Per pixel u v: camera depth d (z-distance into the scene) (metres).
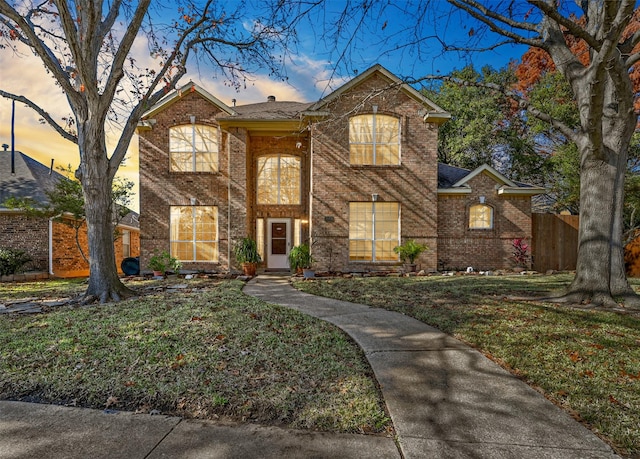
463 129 22.25
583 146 7.39
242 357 4.15
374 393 3.35
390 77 13.38
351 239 13.52
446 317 6.06
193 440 2.62
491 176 14.07
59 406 3.15
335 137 13.38
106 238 7.95
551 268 14.25
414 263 13.05
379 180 13.41
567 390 3.40
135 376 3.63
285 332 5.14
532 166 22.89
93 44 7.62
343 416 2.94
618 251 7.15
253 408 3.09
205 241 14.05
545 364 4.00
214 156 14.12
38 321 5.69
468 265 13.87
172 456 2.43
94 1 6.94
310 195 13.72
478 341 4.81
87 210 7.86
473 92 22.30
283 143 14.86
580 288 7.17
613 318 5.81
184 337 4.75
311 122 13.39
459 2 6.96
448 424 2.84
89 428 2.78
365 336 5.13
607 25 5.63
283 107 16.03
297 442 2.60
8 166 15.89
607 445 2.57
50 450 2.49
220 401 3.16
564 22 5.72
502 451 2.49
